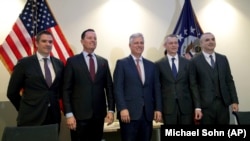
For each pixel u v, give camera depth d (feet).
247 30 13.34
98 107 8.66
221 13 13.05
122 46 11.91
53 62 8.65
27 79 8.18
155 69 9.37
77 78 8.59
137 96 8.70
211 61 9.79
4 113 10.77
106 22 11.76
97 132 8.86
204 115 9.51
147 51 12.18
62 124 10.98
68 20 11.35
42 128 6.53
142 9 12.18
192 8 12.13
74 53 11.38
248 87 13.32
